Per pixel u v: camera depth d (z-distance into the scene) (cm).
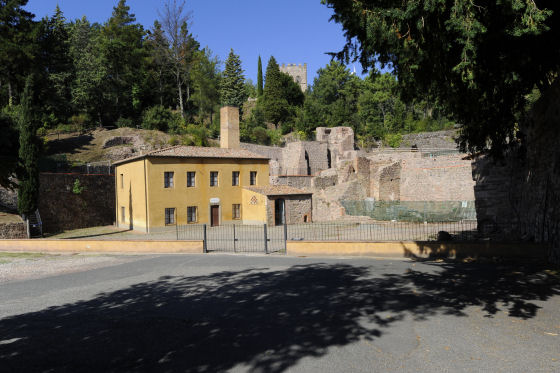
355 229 3145
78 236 3188
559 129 1389
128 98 6944
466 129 1612
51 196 3484
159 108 6481
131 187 3694
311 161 6112
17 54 4500
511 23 873
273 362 624
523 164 1839
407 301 948
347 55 1115
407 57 924
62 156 4403
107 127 6328
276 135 7650
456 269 1321
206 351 682
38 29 4772
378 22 919
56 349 723
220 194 3909
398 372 573
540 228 1500
